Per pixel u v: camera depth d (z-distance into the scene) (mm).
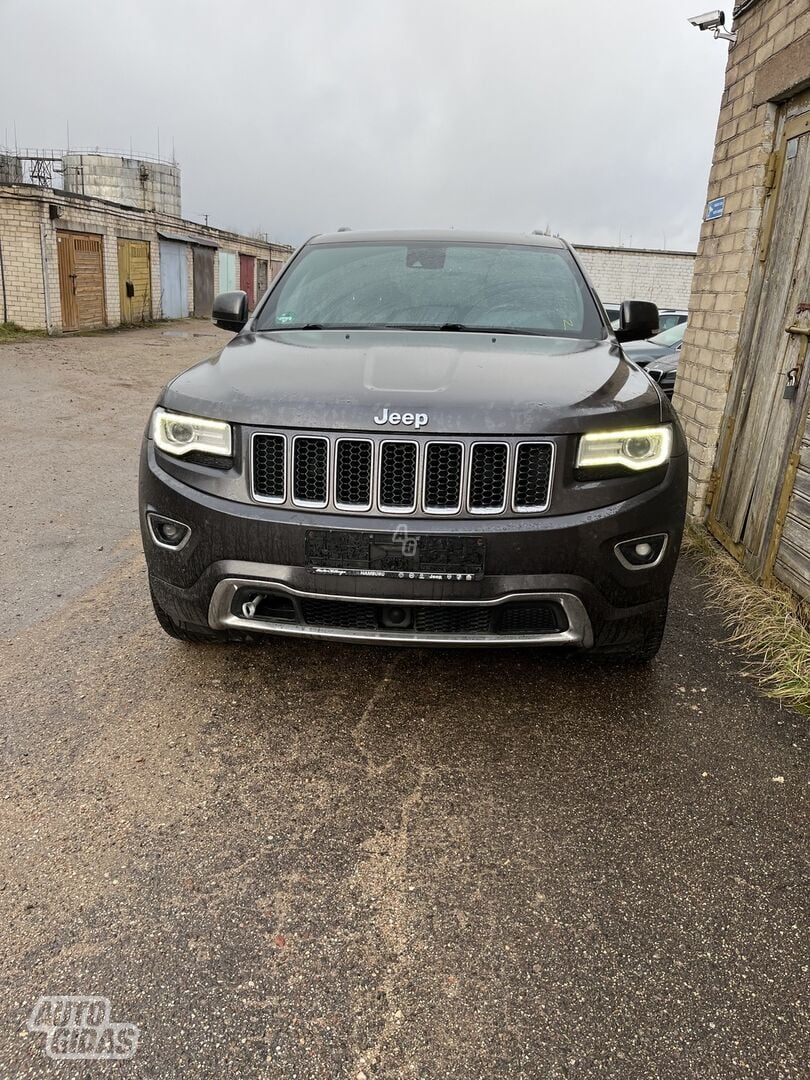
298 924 1896
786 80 3939
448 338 3082
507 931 1891
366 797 2371
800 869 2117
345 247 3887
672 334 10562
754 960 1820
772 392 4105
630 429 2436
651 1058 1580
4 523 4926
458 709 2861
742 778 2508
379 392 2402
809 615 3479
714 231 4969
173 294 25625
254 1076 1528
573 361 2820
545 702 2926
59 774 2430
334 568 2367
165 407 2604
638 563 2510
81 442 7457
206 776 2445
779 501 3850
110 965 1763
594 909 1964
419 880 2047
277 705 2854
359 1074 1539
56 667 3086
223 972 1757
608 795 2408
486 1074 1545
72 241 18766
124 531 4832
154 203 29188
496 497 2354
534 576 2363
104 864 2066
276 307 3525
